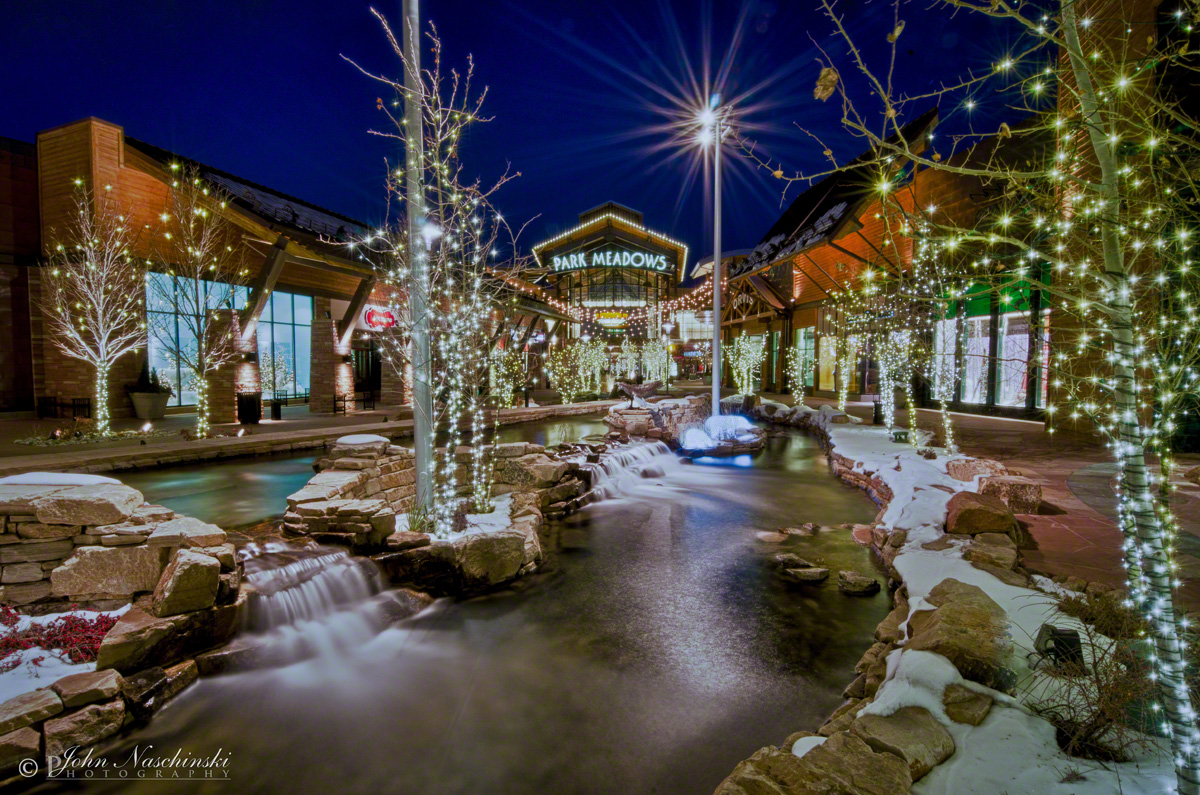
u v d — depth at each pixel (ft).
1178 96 21.25
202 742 12.46
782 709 13.50
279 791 11.12
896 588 19.44
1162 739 8.42
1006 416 53.42
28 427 50.34
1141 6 20.43
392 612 18.30
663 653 16.19
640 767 11.69
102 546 15.14
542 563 23.30
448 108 22.65
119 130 55.06
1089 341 9.35
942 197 50.80
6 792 10.91
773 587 20.63
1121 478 6.79
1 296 58.90
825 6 7.21
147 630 13.71
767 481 38.55
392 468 27.86
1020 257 7.47
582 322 137.28
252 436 44.19
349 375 69.21
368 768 11.73
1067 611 12.36
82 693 12.20
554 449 39.65
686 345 193.67
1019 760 8.38
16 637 13.47
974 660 10.19
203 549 15.69
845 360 63.57
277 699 14.11
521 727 13.04
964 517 18.83
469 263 28.02
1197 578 14.92
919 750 8.49
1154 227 7.70
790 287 100.63
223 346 53.47
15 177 59.00
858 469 35.88
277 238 52.49
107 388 51.55
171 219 55.57
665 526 28.43
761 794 7.88
